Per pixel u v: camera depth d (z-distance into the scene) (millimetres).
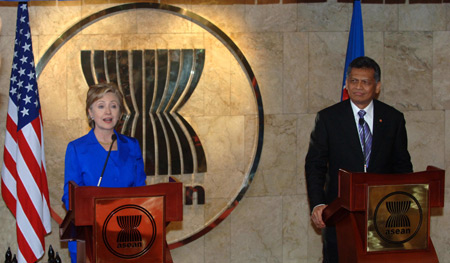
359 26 5043
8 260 4641
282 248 5547
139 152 4047
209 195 5375
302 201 5527
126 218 3084
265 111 5398
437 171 3217
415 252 3197
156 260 3117
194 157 5301
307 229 5562
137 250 3102
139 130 5188
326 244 4141
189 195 5312
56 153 5141
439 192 3227
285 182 5484
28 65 4562
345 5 5406
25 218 4520
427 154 5633
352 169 4043
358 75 4027
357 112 4133
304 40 5387
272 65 5363
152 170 5230
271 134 5422
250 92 5340
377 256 3164
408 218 3174
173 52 5172
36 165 4531
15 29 5008
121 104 3957
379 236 3152
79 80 5109
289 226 5535
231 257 5473
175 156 5262
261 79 5363
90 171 3801
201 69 5227
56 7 5039
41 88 5070
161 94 5191
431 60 5543
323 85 5445
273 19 5328
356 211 3203
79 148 3834
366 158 4062
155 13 5141
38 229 4566
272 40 5344
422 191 3178
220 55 5270
